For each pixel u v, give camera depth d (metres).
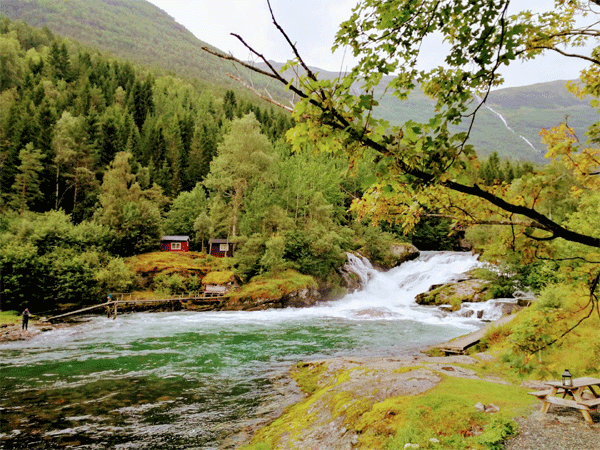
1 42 115.56
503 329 16.50
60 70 110.12
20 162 51.75
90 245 37.31
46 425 9.20
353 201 3.38
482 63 2.64
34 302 29.92
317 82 2.26
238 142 52.12
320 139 2.42
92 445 8.16
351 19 2.64
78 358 16.33
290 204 54.31
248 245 42.59
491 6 2.56
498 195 3.30
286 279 38.53
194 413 10.05
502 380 10.29
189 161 77.06
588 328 11.73
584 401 7.08
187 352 17.62
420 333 22.86
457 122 2.56
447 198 3.20
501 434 6.41
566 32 3.10
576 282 5.09
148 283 37.28
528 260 3.89
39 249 32.81
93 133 64.44
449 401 7.88
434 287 38.12
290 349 18.38
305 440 7.73
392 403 8.12
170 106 120.56
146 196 58.31
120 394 11.62
